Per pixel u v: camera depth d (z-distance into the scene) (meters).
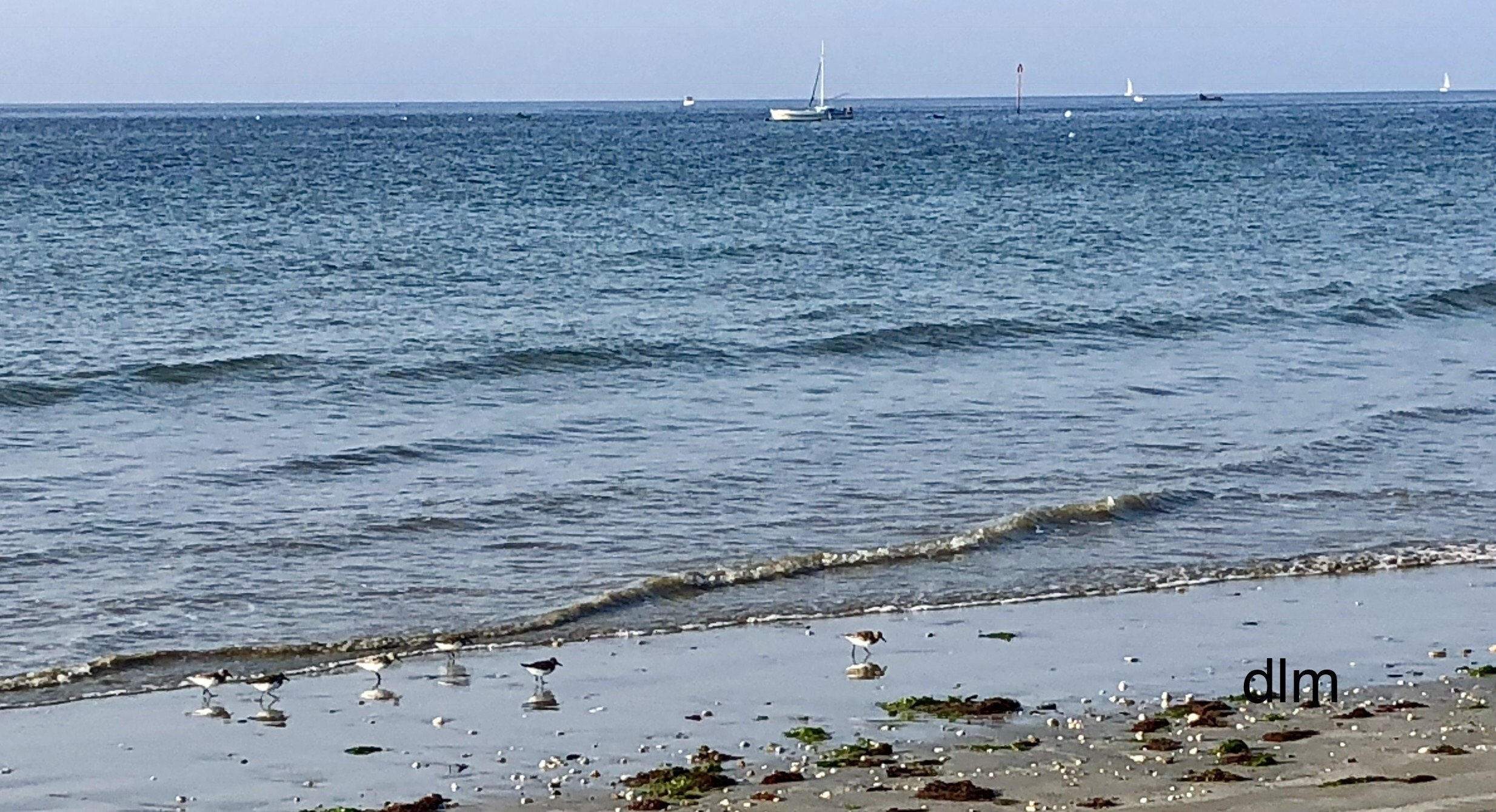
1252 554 19.66
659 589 17.92
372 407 27.61
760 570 18.59
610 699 14.52
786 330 35.38
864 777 12.40
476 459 23.84
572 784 12.43
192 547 19.30
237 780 12.63
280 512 20.88
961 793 11.98
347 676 15.20
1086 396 28.73
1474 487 23.00
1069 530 20.59
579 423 26.25
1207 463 23.91
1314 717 13.85
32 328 34.94
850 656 15.80
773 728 13.72
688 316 37.38
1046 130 178.38
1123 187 82.25
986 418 26.81
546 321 36.53
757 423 26.30
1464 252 52.47
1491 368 32.28
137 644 16.05
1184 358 33.00
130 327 35.22
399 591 17.83
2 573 18.16
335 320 36.50
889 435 25.45
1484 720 13.76
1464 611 17.44
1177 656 15.80
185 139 156.38
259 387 28.94
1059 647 16.08
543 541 19.75
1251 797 11.80
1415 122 194.88
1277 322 37.75
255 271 44.62
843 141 149.25
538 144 144.25
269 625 16.67
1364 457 24.59
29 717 14.09
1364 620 17.09
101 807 12.09
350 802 12.17
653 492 21.94
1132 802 11.78
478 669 15.42
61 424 26.03
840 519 20.73
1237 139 146.25
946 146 135.00
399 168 99.56
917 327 34.81
